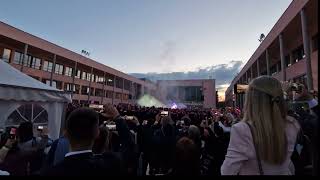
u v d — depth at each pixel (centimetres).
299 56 2636
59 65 4969
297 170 210
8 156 392
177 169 266
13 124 673
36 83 713
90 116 183
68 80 5097
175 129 663
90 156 174
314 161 142
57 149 351
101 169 167
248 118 155
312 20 1914
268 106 150
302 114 245
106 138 306
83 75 5925
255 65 3984
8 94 593
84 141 176
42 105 711
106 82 7006
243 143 146
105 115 399
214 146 573
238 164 144
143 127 676
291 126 158
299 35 2373
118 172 178
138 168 647
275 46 2786
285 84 275
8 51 3628
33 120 745
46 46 3931
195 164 265
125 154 377
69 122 180
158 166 643
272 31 2586
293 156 212
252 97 157
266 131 142
